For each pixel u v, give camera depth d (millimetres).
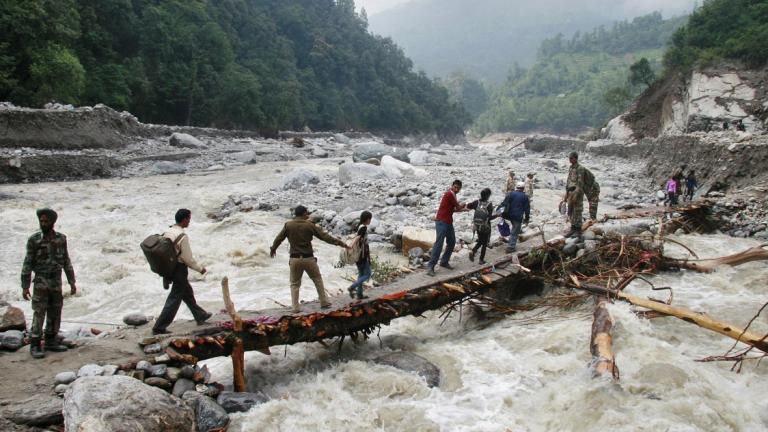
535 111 199375
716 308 10047
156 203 23281
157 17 63094
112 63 54188
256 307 11008
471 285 9938
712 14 51812
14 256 15164
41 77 37781
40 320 6473
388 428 6418
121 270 13773
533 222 16406
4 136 29906
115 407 5129
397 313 8875
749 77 42406
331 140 71750
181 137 43094
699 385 6758
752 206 17031
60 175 29016
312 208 20031
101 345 6859
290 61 101125
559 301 10266
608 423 6051
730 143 22734
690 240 15406
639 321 8883
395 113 120938
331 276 13336
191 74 64938
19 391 5688
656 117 51469
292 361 8430
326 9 131750
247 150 45219
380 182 24281
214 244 16094
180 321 7762
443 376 7797
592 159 47594
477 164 40375
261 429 6199
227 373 7957
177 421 5484
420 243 14258
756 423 6184
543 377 7594
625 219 16062
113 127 39000
